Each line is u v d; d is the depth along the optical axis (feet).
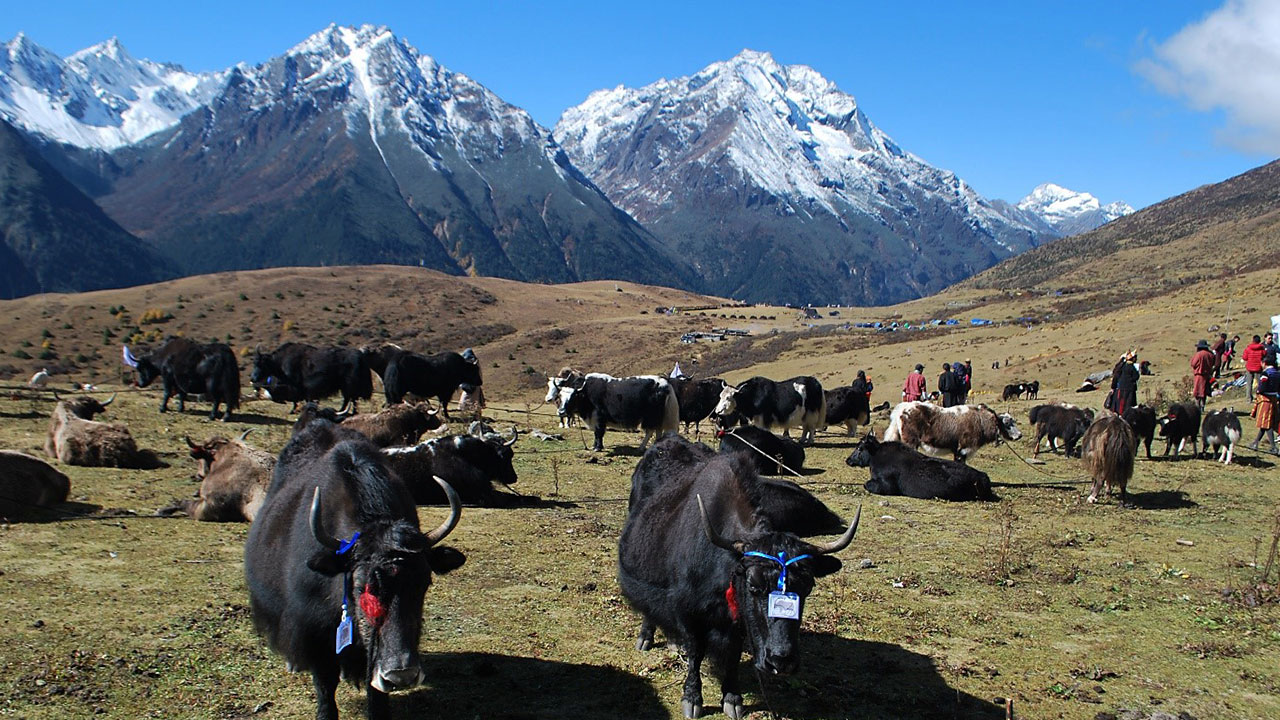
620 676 21.53
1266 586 29.32
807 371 184.03
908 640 24.63
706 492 19.39
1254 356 78.43
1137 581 30.48
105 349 269.23
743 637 18.90
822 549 17.07
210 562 28.19
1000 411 95.40
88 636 21.77
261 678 20.39
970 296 408.46
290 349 66.49
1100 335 159.43
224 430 54.90
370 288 390.21
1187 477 51.88
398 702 19.70
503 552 31.83
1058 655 23.80
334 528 16.81
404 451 39.55
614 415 59.52
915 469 45.91
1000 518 40.45
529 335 325.01
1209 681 22.29
